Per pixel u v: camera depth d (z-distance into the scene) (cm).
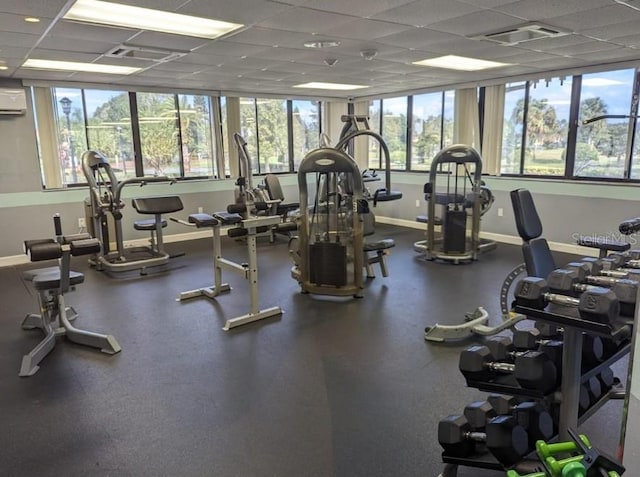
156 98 717
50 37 381
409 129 831
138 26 356
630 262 209
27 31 361
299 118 897
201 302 452
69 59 475
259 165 855
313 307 432
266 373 306
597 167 597
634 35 406
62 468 216
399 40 419
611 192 575
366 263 517
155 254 625
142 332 378
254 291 399
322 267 454
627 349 200
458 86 715
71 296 472
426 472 209
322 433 240
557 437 183
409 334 367
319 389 285
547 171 649
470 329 353
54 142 629
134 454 225
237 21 347
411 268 565
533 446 176
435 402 268
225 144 791
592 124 592
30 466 218
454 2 309
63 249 325
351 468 212
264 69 564
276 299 457
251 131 835
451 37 408
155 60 490
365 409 262
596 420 246
